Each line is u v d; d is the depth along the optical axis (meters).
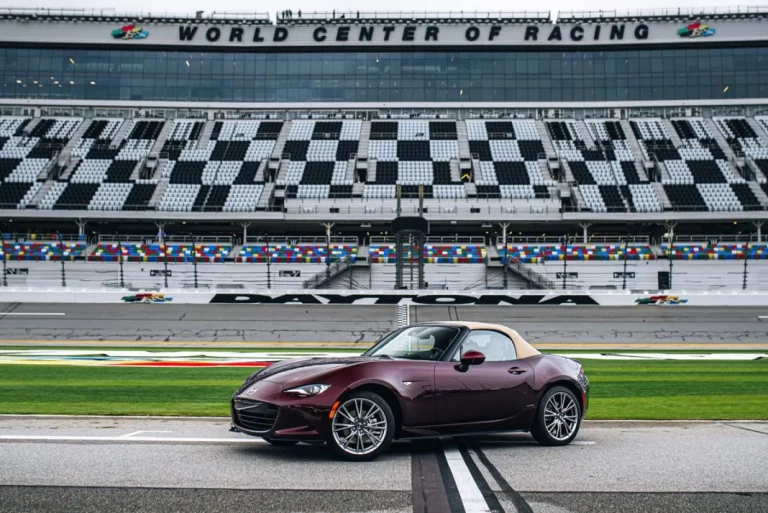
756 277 45.88
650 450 6.89
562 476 5.67
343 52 65.00
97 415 9.24
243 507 4.62
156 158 57.31
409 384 6.45
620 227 55.03
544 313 33.06
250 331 29.58
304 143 60.34
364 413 6.32
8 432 7.65
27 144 58.69
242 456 6.39
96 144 59.31
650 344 27.69
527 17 64.94
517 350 7.38
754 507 4.72
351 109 65.06
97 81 64.25
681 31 62.53
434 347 7.09
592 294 34.97
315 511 4.55
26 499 4.77
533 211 50.81
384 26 64.25
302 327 30.34
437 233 55.72
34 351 22.33
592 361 19.83
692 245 49.69
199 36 64.31
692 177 54.25
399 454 6.60
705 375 15.72
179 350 23.44
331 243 51.31
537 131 62.06
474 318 32.06
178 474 5.59
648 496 5.01
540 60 64.31
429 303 34.72
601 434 7.99
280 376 6.49
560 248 49.44
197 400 11.06
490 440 7.55
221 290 34.91
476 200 51.91
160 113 64.94
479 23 64.19
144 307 33.50
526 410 7.02
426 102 64.31
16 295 34.66
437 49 64.38
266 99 64.62
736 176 54.03
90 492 4.97
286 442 6.97
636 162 56.88
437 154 58.62
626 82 63.66
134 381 13.88
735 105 62.72
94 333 28.72
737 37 62.03
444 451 6.81
